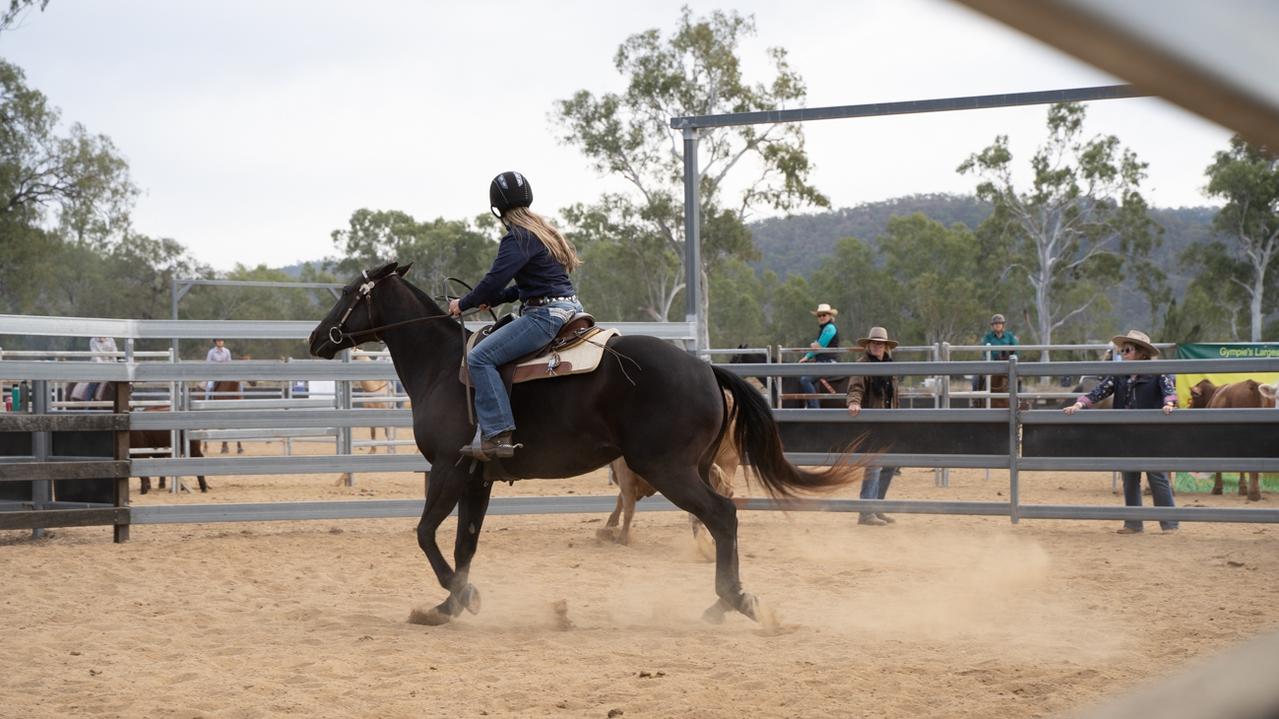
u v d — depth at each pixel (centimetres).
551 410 613
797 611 658
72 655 539
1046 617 624
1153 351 1044
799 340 7175
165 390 1770
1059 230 5150
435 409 637
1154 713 67
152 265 7244
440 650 547
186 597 722
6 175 4072
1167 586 727
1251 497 1331
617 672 491
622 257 4766
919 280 6169
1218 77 52
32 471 950
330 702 443
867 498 1078
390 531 1086
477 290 611
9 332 932
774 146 4147
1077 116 5041
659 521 1146
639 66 4241
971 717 400
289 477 1752
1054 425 1013
